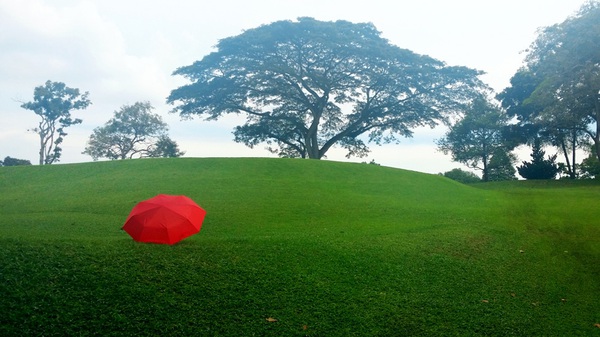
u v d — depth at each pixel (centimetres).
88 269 827
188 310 747
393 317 816
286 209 1956
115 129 6469
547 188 3575
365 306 846
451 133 5284
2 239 962
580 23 3469
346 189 2523
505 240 1438
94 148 6581
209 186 2469
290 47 4444
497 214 1903
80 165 3103
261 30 4506
